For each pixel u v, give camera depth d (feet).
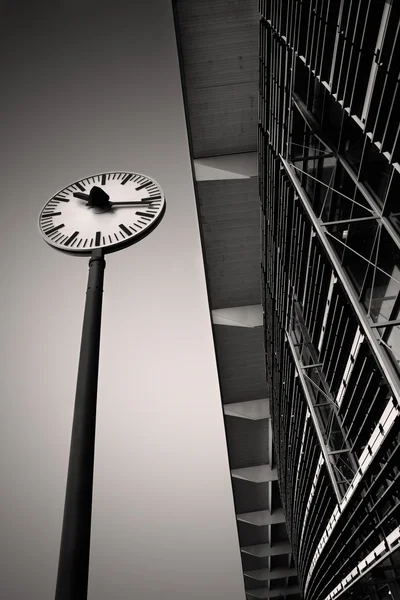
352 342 62.34
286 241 78.18
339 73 44.98
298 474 123.13
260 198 91.40
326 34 46.01
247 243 108.88
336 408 76.74
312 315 74.79
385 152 41.01
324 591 165.99
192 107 91.09
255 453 170.19
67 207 24.27
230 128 93.61
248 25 82.07
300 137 64.34
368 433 66.69
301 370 87.20
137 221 23.45
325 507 105.19
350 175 50.78
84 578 11.20
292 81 60.29
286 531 210.79
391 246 45.50
